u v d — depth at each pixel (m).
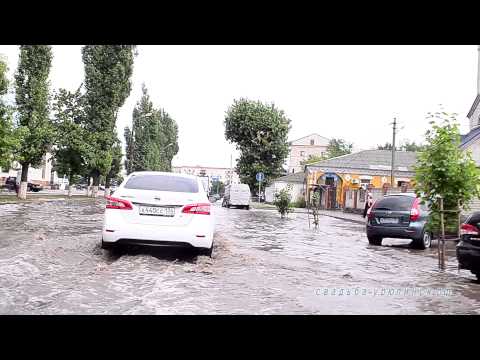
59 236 11.37
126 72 43.69
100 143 42.38
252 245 12.28
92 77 42.22
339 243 14.56
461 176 11.07
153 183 8.93
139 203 8.21
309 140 117.50
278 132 57.72
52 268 6.96
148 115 65.69
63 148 38.88
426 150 11.45
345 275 8.16
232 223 20.73
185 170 156.88
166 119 96.62
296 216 30.89
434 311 5.91
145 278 6.57
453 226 11.12
